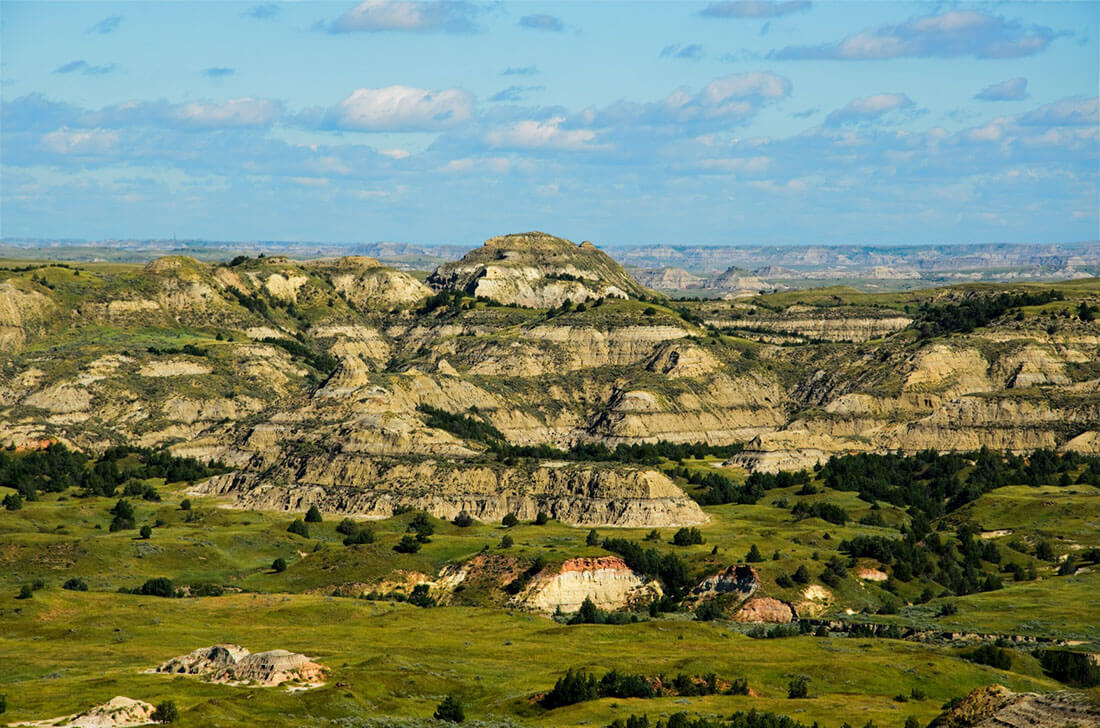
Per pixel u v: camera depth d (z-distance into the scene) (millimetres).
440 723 142000
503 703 150375
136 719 135000
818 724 140125
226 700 141125
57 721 134250
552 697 150250
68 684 150000
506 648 177375
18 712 137125
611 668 161750
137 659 166000
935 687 158875
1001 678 164125
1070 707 125438
